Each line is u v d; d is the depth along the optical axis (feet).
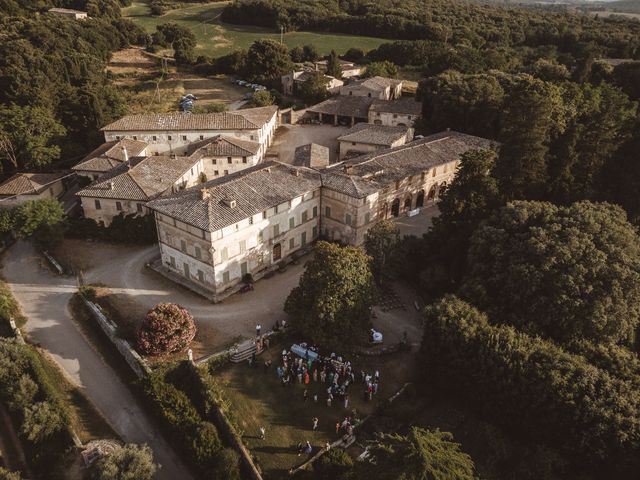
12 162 352.49
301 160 311.27
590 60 424.87
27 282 242.58
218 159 337.72
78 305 224.33
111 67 593.42
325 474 142.61
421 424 165.89
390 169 278.05
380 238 219.00
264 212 228.63
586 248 176.86
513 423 158.81
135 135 367.86
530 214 197.36
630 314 171.42
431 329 174.91
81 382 185.88
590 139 244.42
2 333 206.39
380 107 427.33
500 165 238.68
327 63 550.77
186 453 156.56
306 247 262.47
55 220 261.65
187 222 212.64
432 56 570.05
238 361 188.96
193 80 576.20
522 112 230.68
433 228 234.17
